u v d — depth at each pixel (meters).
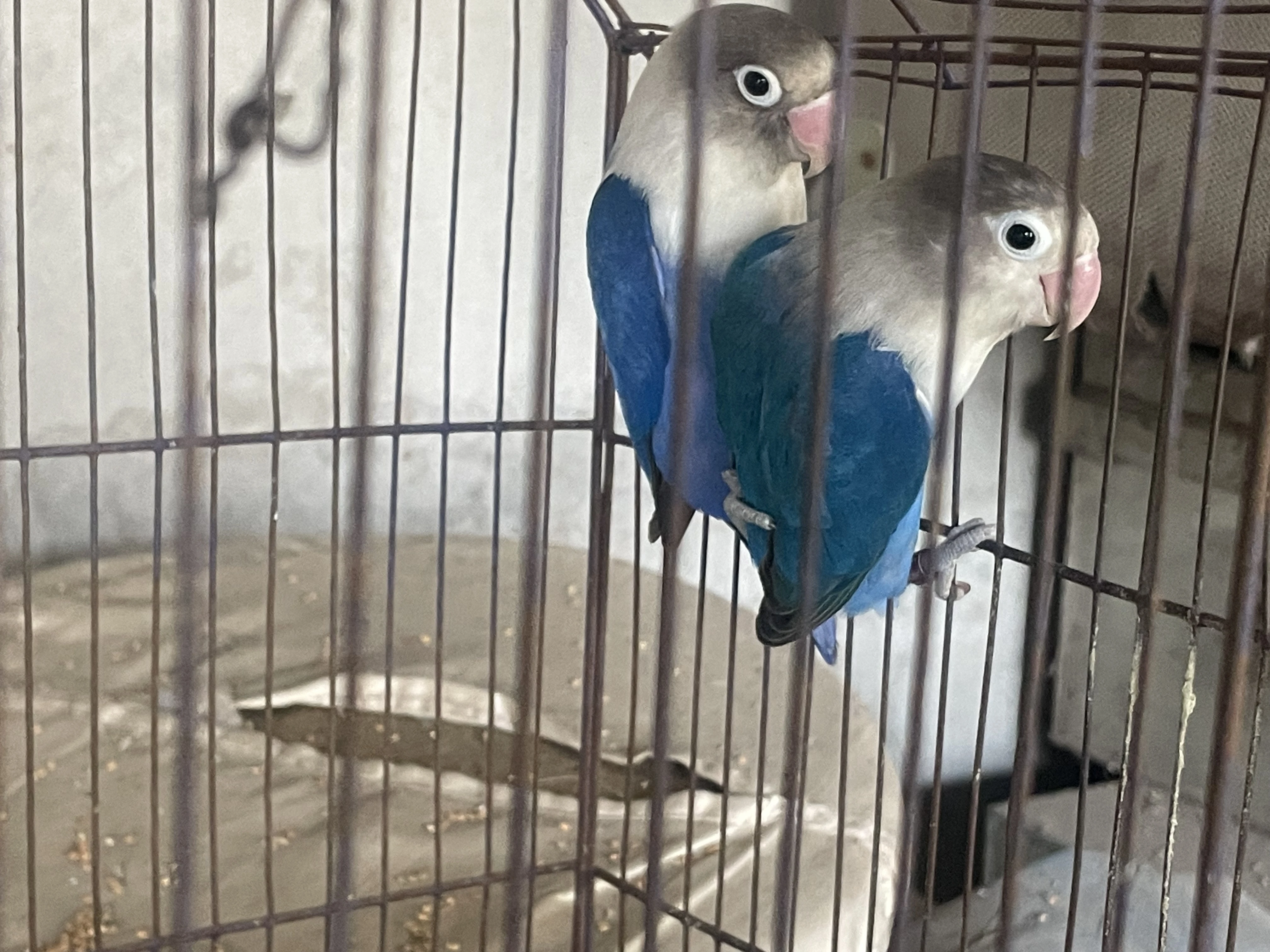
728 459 0.76
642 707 1.16
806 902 0.93
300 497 1.44
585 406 1.52
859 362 0.65
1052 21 1.22
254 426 1.39
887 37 0.82
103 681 1.11
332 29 0.79
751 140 0.72
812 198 1.16
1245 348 1.14
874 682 1.61
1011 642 1.58
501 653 1.21
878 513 0.66
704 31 0.44
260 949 0.83
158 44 1.25
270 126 0.82
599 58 1.42
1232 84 1.08
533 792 0.85
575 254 1.47
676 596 0.74
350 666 0.40
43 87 1.21
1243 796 0.94
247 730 1.08
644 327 0.75
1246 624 0.45
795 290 0.67
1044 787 1.55
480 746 1.09
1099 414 1.39
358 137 1.34
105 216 1.27
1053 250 0.64
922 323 0.65
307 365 1.40
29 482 1.27
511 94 1.40
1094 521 1.43
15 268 1.24
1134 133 1.19
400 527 1.50
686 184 0.71
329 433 0.85
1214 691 1.30
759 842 0.85
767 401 0.67
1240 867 0.75
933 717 1.61
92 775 0.88
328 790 1.00
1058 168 1.27
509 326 1.47
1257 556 0.45
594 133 1.45
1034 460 1.50
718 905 0.88
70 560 1.34
